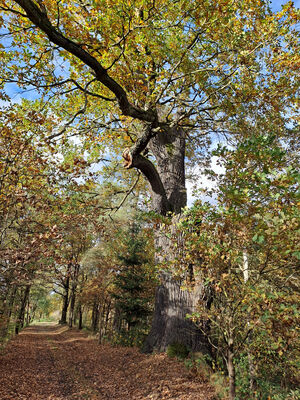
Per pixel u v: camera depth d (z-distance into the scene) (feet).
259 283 12.89
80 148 37.01
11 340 53.72
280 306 10.66
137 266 55.26
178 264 15.38
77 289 99.96
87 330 87.56
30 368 32.09
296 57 23.63
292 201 10.30
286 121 30.73
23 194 21.01
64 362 35.81
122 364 30.94
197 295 30.32
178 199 36.68
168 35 25.21
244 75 26.73
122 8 19.63
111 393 23.09
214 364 26.35
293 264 11.97
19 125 23.29
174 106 30.22
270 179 10.49
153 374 25.86
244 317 14.43
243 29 26.11
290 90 27.35
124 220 61.26
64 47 17.53
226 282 13.21
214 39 25.20
